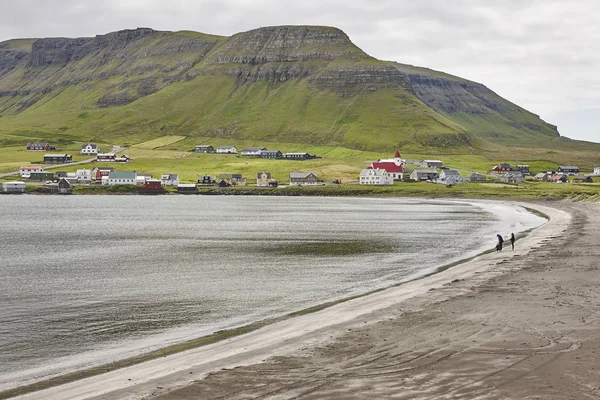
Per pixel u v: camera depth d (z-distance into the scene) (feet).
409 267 255.29
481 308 154.51
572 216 505.25
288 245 345.10
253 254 306.96
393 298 177.27
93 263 279.08
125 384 106.42
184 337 146.51
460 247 321.73
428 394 93.61
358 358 114.83
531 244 304.09
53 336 150.71
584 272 210.59
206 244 353.72
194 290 211.00
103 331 155.33
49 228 463.01
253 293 204.23
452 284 195.21
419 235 394.11
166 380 106.22
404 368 106.93
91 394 102.06
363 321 146.61
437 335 128.67
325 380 102.06
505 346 117.50
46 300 195.42
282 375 106.01
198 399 95.40
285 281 227.20
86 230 445.78
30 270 258.57
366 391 95.91
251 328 151.23
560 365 104.37
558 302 159.02
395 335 130.62
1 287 218.18
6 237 397.60
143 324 162.40
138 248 335.88
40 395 104.73
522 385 95.45
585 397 90.02
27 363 128.47
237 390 98.78
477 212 621.72
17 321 166.81
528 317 142.00
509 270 219.41
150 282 228.02
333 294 198.59
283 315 166.71
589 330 128.36
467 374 101.86
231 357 119.85
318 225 479.82
